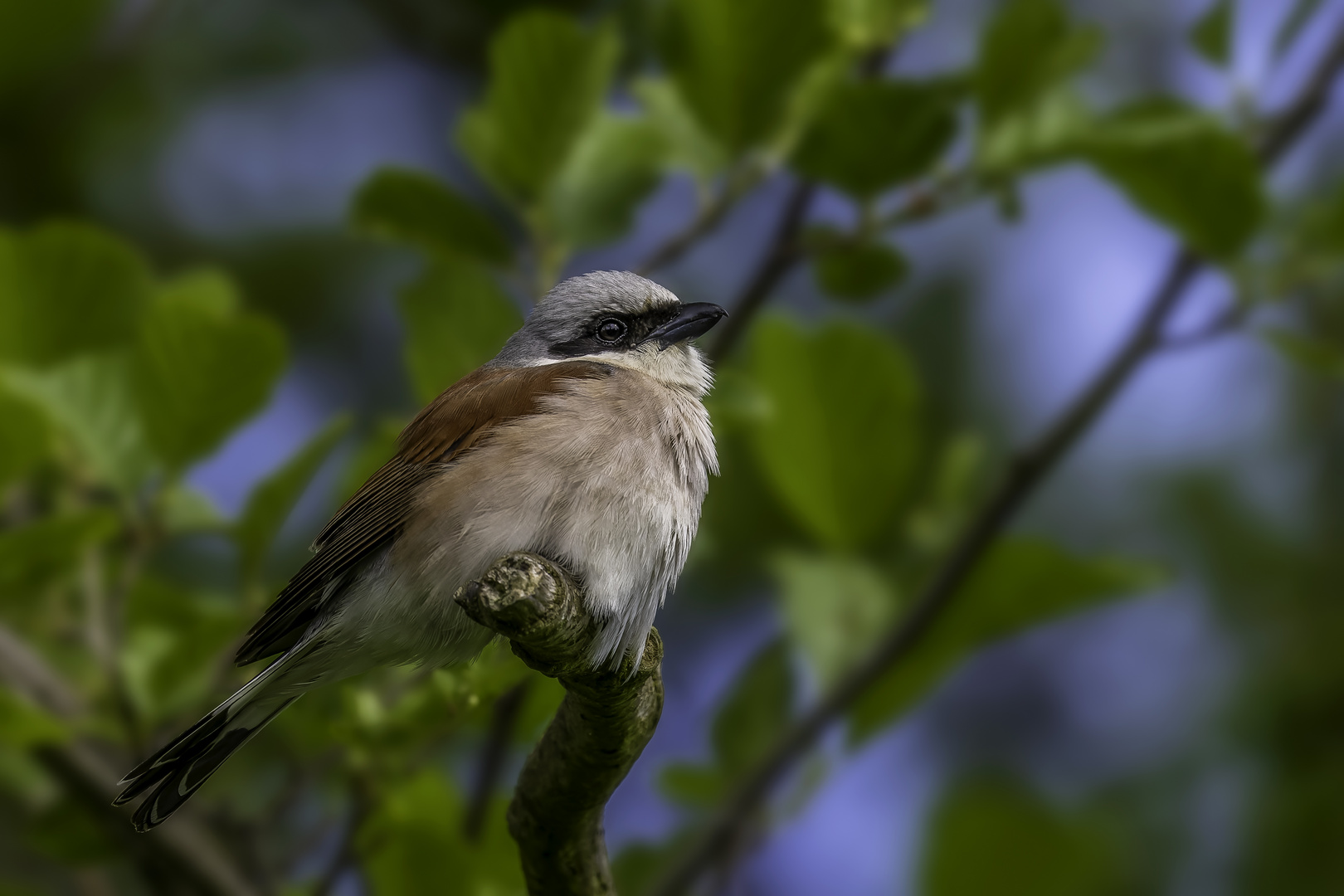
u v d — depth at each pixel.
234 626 9.16
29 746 9.39
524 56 9.78
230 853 9.60
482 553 8.63
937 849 9.53
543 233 10.02
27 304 10.66
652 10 11.00
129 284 10.82
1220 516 14.63
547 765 7.25
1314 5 9.95
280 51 16.61
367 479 9.66
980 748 14.88
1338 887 12.92
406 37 16.66
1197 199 9.48
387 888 8.55
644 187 10.15
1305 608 14.44
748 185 9.65
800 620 10.65
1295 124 10.22
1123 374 9.83
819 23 9.39
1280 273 9.84
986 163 9.52
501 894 8.92
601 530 8.67
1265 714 13.84
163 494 9.66
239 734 8.74
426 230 9.84
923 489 14.52
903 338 15.32
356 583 9.00
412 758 8.75
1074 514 14.84
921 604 9.75
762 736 10.83
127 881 13.38
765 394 10.92
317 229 16.34
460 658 9.05
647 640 8.87
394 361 15.99
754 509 15.04
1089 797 13.59
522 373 9.47
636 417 8.98
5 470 9.20
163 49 16.23
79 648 10.12
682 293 15.62
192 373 9.59
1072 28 10.31
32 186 15.95
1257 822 13.18
